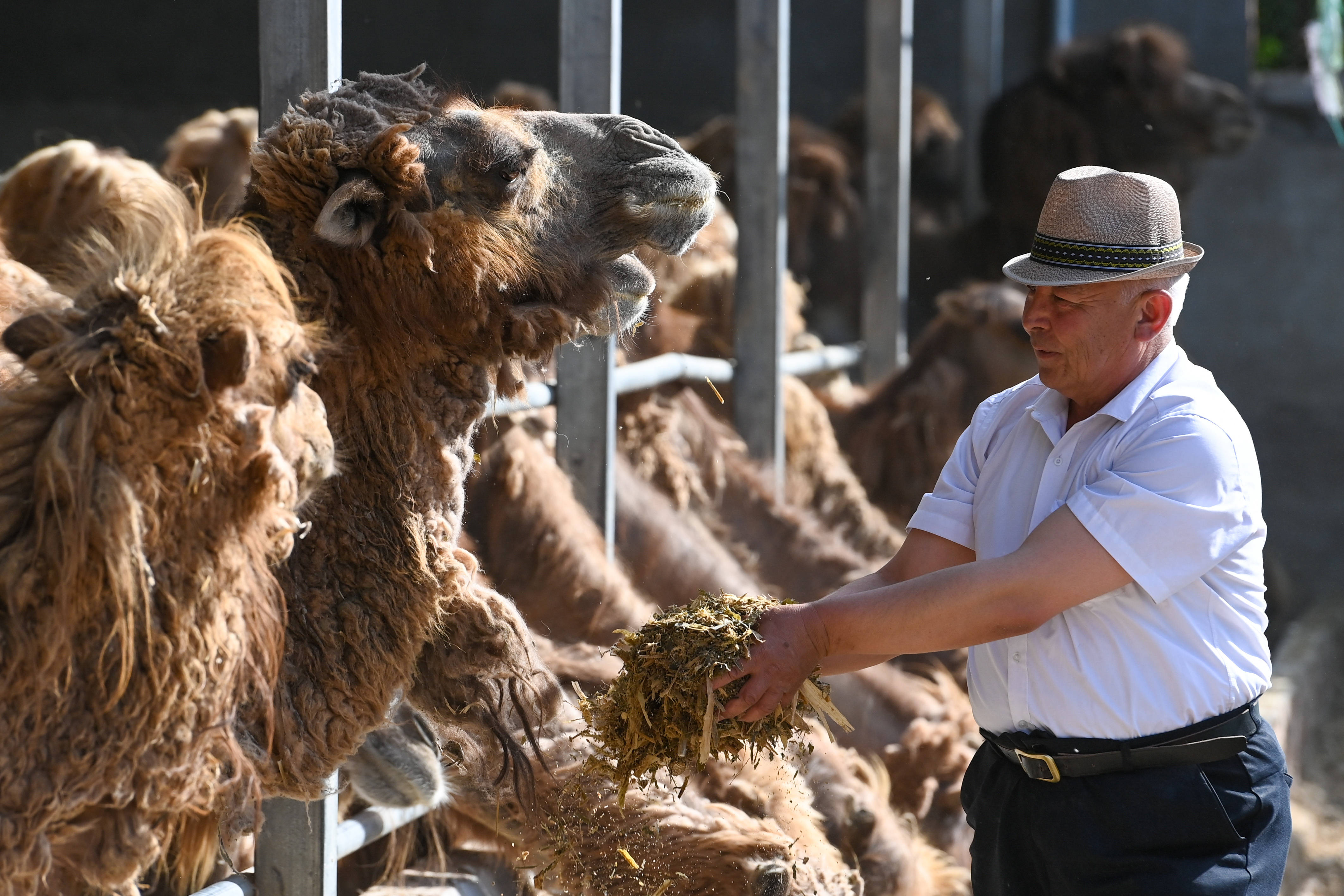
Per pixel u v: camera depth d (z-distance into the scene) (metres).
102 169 11.13
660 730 7.41
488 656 7.51
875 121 23.16
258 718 6.53
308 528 6.42
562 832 9.02
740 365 18.02
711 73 31.28
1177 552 7.14
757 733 7.46
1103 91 27.89
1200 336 30.83
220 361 5.41
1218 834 7.38
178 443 5.50
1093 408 7.91
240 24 31.17
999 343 20.22
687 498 15.91
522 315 7.55
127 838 5.94
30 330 5.56
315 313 7.04
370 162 6.97
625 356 16.34
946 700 15.31
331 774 7.06
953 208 31.19
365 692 7.05
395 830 9.91
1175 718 7.40
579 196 8.02
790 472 19.41
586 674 11.24
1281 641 24.48
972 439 8.66
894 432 20.70
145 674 5.62
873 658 8.23
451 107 7.52
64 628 5.40
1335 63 27.69
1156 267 7.33
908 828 13.39
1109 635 7.42
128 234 5.88
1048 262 7.48
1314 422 29.95
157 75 31.61
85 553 5.35
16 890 5.65
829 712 7.45
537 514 12.06
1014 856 8.01
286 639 6.86
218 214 10.39
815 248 28.02
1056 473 7.79
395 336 7.17
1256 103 30.55
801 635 7.24
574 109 12.50
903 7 22.89
